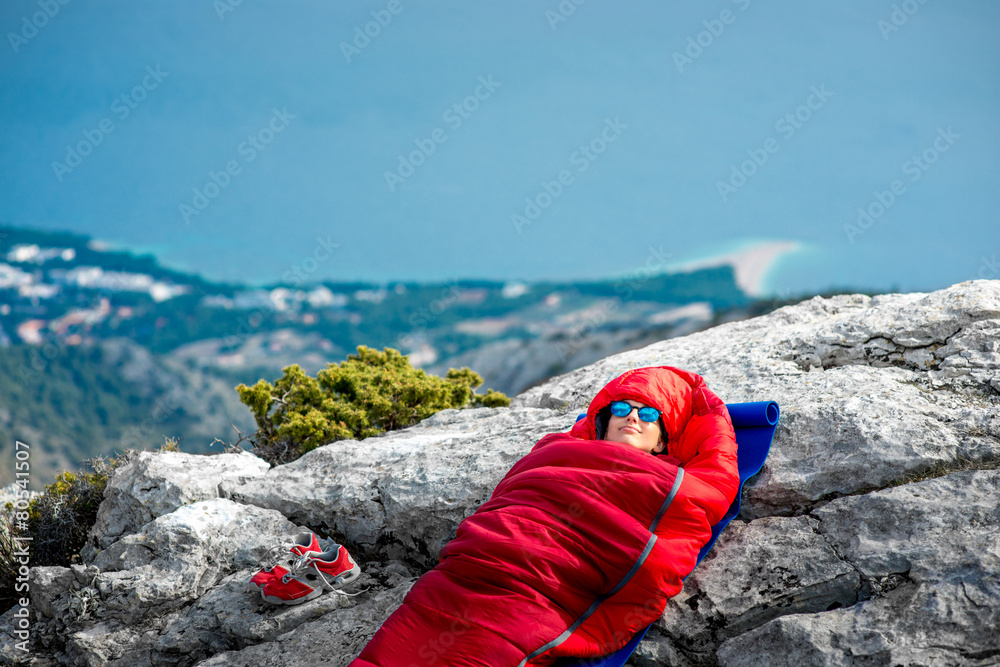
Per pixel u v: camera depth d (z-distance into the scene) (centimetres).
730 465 417
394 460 577
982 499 372
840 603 361
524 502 393
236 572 502
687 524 384
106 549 514
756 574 386
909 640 321
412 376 880
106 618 477
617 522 371
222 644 456
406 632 350
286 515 557
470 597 355
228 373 19088
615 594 372
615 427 460
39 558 591
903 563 357
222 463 611
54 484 648
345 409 772
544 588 360
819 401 485
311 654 421
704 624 373
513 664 339
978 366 479
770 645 347
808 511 421
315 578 465
